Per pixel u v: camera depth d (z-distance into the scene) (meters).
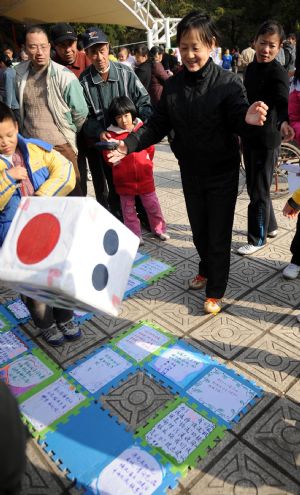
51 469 1.80
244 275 3.17
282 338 2.49
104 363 2.38
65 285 1.41
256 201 3.29
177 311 2.82
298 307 2.77
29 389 2.22
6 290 3.20
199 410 2.04
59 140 3.17
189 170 2.50
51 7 15.07
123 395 2.15
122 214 3.79
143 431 1.94
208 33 2.05
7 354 2.50
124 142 2.46
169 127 2.53
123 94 3.43
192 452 1.83
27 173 1.96
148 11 14.23
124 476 1.74
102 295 1.56
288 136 2.81
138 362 2.37
